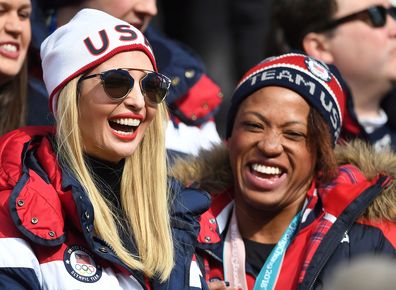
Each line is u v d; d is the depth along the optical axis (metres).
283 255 12.59
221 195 13.36
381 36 17.05
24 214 10.27
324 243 12.25
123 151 11.05
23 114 14.67
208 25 23.97
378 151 13.75
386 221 12.64
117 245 10.77
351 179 13.05
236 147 12.88
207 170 13.55
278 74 12.84
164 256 11.18
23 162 10.82
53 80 11.12
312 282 12.00
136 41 11.20
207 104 16.36
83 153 11.15
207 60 23.97
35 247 10.41
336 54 17.16
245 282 12.57
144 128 11.26
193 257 11.82
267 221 12.93
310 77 12.84
